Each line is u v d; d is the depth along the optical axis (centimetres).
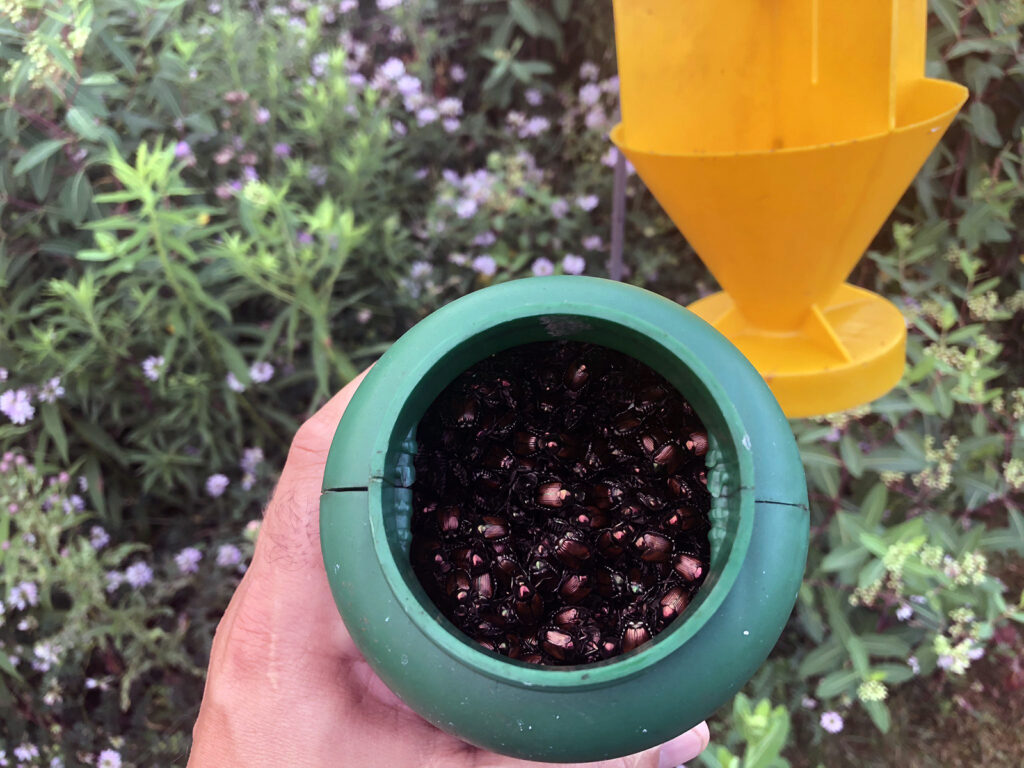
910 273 55
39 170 46
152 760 52
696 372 21
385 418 21
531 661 20
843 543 42
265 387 52
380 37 70
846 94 27
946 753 51
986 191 49
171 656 50
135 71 48
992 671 53
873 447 50
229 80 55
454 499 23
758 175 27
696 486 22
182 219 42
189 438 54
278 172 58
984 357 45
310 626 27
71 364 45
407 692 20
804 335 34
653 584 21
